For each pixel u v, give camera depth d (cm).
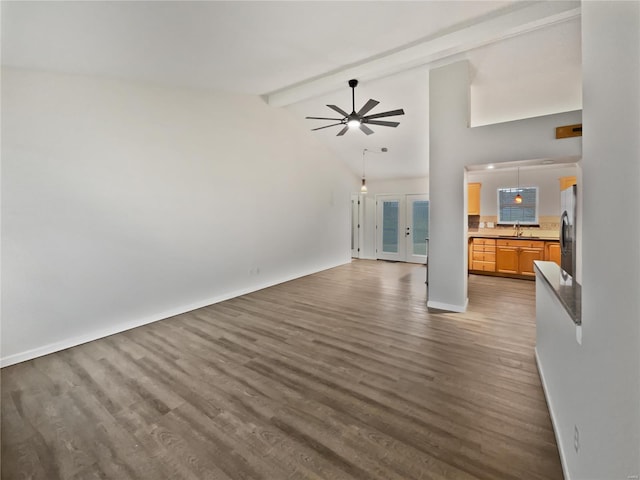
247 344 319
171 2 220
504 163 364
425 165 724
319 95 484
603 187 103
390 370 263
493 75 398
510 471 161
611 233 95
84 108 326
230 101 479
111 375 263
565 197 219
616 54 91
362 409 213
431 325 362
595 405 110
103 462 173
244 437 189
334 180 739
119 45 271
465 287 411
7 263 284
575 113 322
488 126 365
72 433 195
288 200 602
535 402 217
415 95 470
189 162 427
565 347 165
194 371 267
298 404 220
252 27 271
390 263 807
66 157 315
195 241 439
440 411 209
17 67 283
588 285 120
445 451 175
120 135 355
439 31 321
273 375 259
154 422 204
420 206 802
